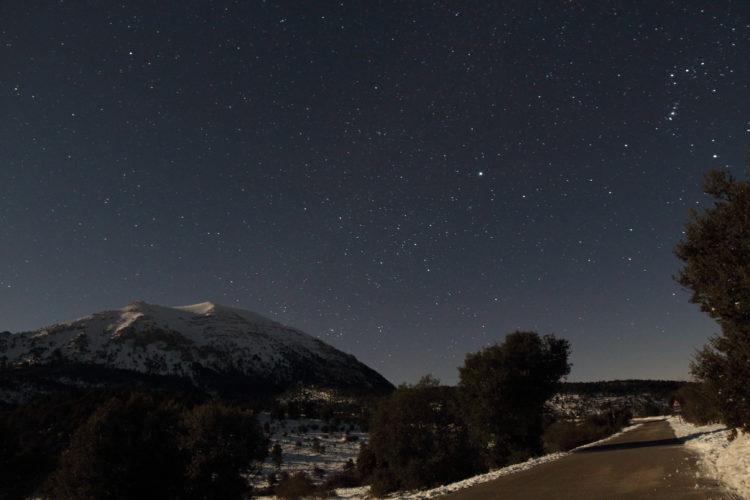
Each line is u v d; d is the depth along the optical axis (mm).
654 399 129375
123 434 27219
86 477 25703
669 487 12359
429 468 29547
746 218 12383
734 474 12789
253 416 32031
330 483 49312
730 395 11883
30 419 42719
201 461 29000
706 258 12773
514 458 32844
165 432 29031
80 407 47375
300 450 89625
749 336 11711
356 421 132000
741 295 11992
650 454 22078
